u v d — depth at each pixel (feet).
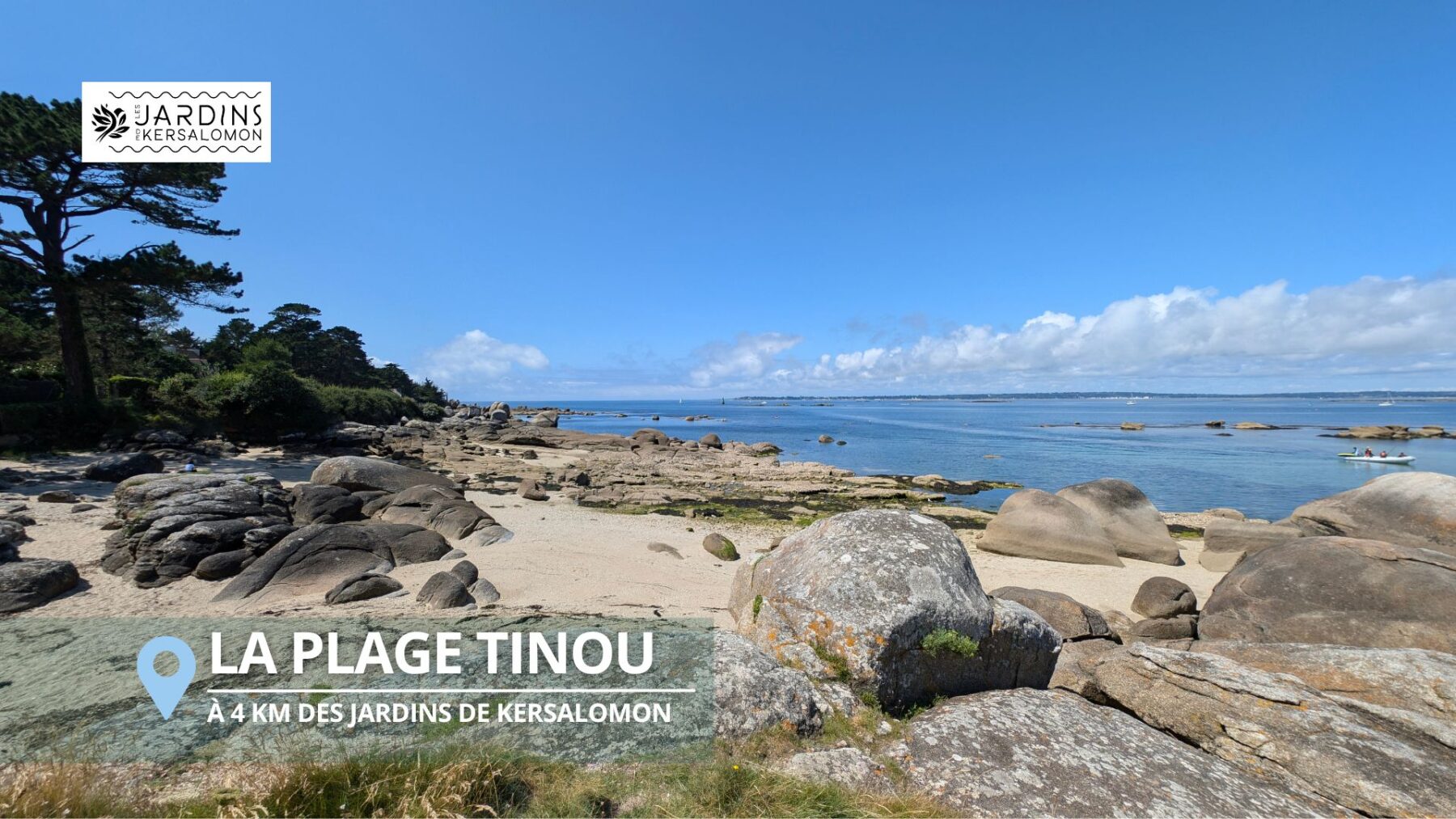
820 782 14.12
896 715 18.49
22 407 80.43
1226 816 13.97
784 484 103.14
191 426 98.84
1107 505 60.39
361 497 51.19
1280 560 34.71
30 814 12.13
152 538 35.88
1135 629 35.14
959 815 13.53
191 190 95.76
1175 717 19.04
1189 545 64.64
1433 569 30.99
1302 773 16.14
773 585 22.43
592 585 38.06
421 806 12.36
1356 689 20.47
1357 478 120.06
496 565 40.52
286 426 108.68
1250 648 24.18
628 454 151.02
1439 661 20.98
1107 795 14.33
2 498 51.16
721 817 12.71
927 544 21.56
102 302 95.50
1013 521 58.80
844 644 18.88
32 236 86.74
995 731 16.67
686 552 51.70
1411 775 15.61
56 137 79.61
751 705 16.79
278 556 35.50
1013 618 20.59
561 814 12.67
